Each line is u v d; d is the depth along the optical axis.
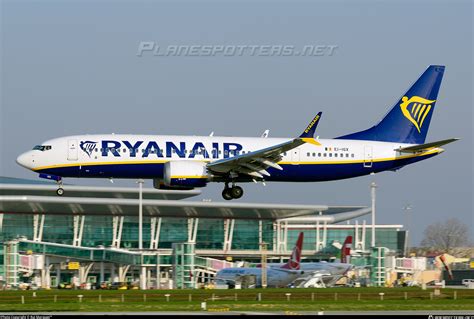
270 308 170.00
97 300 192.12
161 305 170.88
